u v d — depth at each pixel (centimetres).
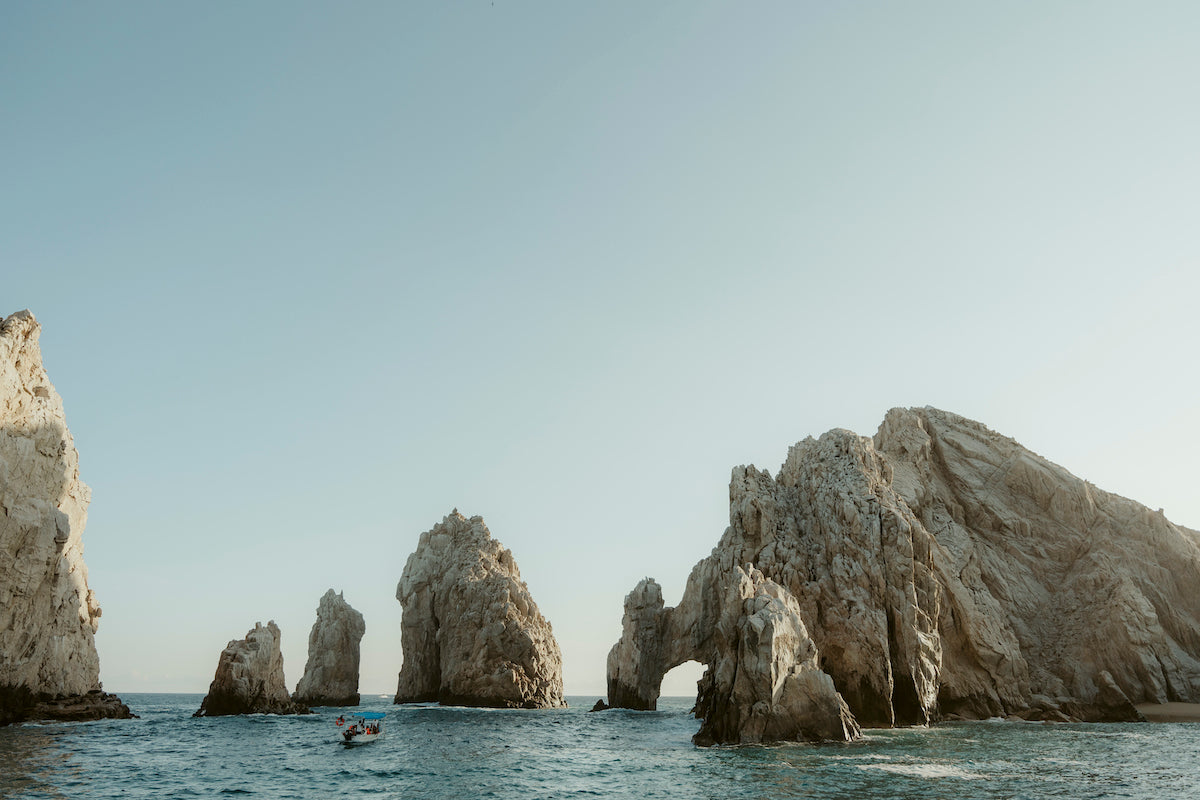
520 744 7819
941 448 12675
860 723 8144
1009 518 11738
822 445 10619
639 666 11856
